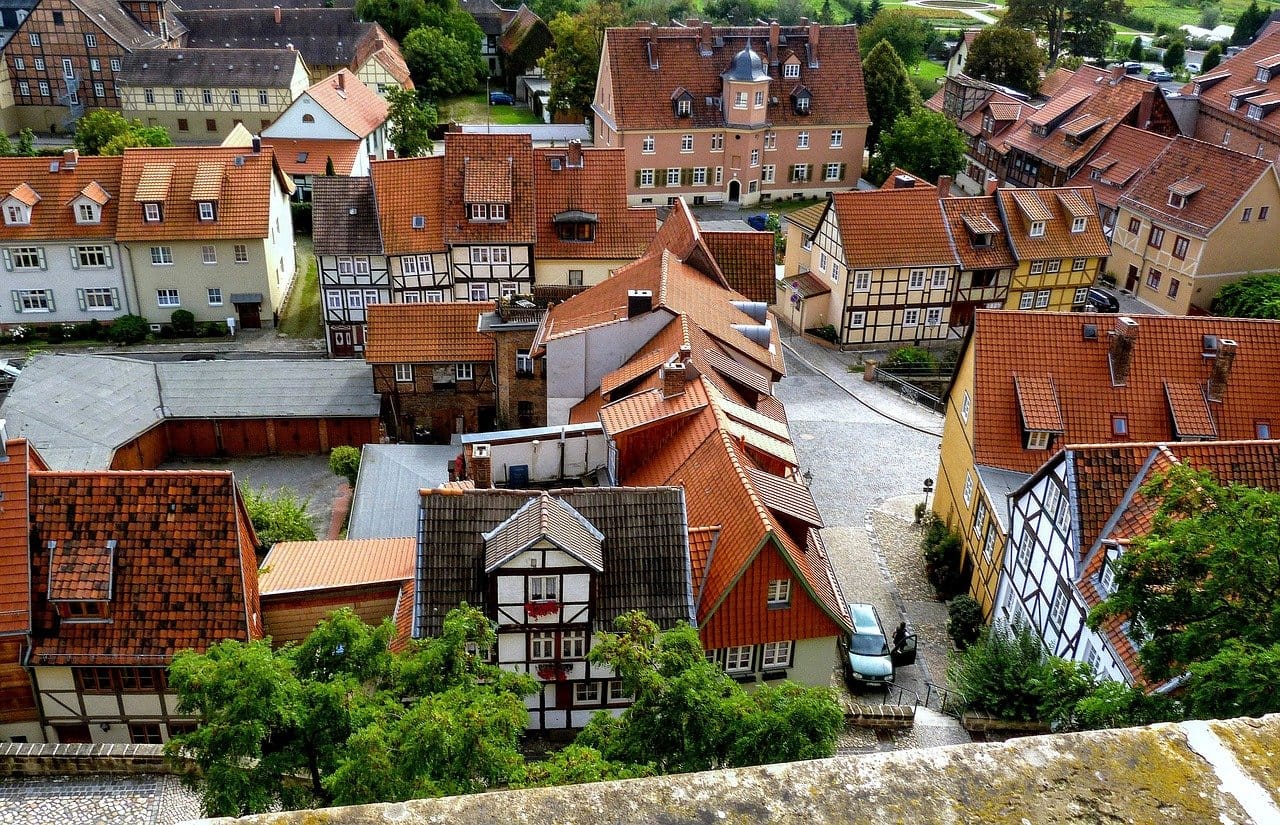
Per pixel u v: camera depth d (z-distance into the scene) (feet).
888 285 225.97
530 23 430.61
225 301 234.17
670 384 136.67
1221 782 17.87
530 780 66.64
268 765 72.33
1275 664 65.10
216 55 354.33
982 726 107.96
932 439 189.37
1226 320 147.74
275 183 239.50
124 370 188.85
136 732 112.88
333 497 176.96
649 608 108.99
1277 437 142.82
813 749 71.46
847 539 158.30
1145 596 80.18
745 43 314.35
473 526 109.81
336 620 79.36
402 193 223.92
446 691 72.90
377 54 381.19
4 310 229.45
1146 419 143.64
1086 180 276.21
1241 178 237.04
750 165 314.55
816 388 209.26
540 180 228.22
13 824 85.76
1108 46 485.15
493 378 188.34
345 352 229.25
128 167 227.20
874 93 344.28
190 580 110.01
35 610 107.96
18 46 355.15
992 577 135.44
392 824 16.62
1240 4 641.81
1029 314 146.82
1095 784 17.83
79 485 110.63
